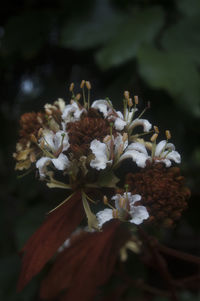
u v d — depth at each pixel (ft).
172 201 1.10
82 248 1.31
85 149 1.14
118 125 1.17
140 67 1.57
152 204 1.11
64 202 1.16
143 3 1.81
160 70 1.57
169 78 1.57
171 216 1.11
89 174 1.17
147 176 1.13
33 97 2.24
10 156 2.19
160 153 1.17
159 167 1.16
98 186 1.16
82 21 1.78
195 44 1.67
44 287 1.34
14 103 2.40
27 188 2.00
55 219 1.16
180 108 1.57
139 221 1.07
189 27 1.69
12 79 2.37
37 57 2.24
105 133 1.17
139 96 1.79
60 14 1.92
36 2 2.14
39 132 1.17
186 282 1.47
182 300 1.86
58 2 2.10
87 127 1.17
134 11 1.81
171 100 1.77
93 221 1.12
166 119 1.78
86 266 1.34
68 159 1.16
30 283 1.86
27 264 1.17
